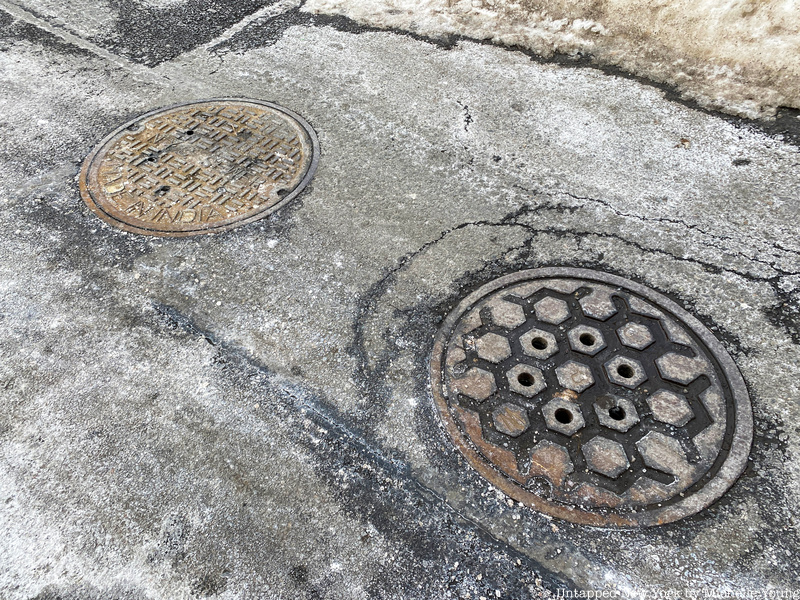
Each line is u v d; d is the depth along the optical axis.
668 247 2.69
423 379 2.26
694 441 2.02
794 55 3.24
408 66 3.96
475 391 2.20
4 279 2.72
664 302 2.45
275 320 2.50
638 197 2.95
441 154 3.27
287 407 2.20
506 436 2.07
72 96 3.84
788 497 1.88
